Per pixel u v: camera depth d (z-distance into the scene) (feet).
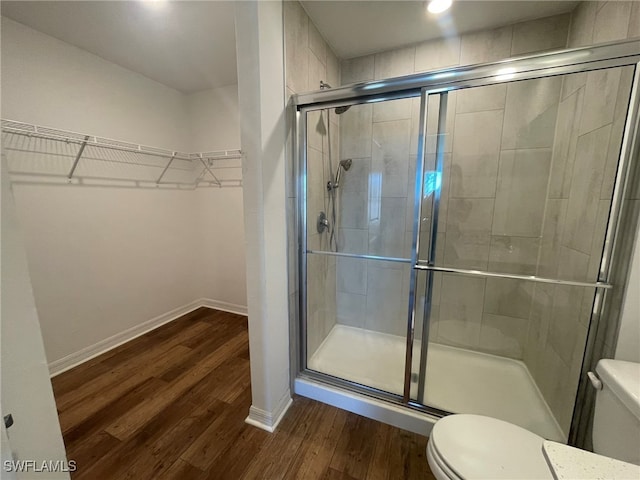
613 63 3.38
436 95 4.86
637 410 2.35
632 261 3.29
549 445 1.78
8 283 1.63
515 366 6.07
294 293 5.36
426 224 5.48
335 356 6.51
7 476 1.64
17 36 5.24
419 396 5.09
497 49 5.70
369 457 4.19
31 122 5.51
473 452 2.79
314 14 5.16
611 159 3.75
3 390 1.63
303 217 5.32
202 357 6.90
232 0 4.71
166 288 8.84
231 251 9.32
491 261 6.10
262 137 3.95
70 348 6.44
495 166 5.74
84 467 4.02
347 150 6.57
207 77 7.80
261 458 4.17
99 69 6.61
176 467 4.03
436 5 4.94
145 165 7.91
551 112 5.21
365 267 7.11
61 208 6.11
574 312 4.43
